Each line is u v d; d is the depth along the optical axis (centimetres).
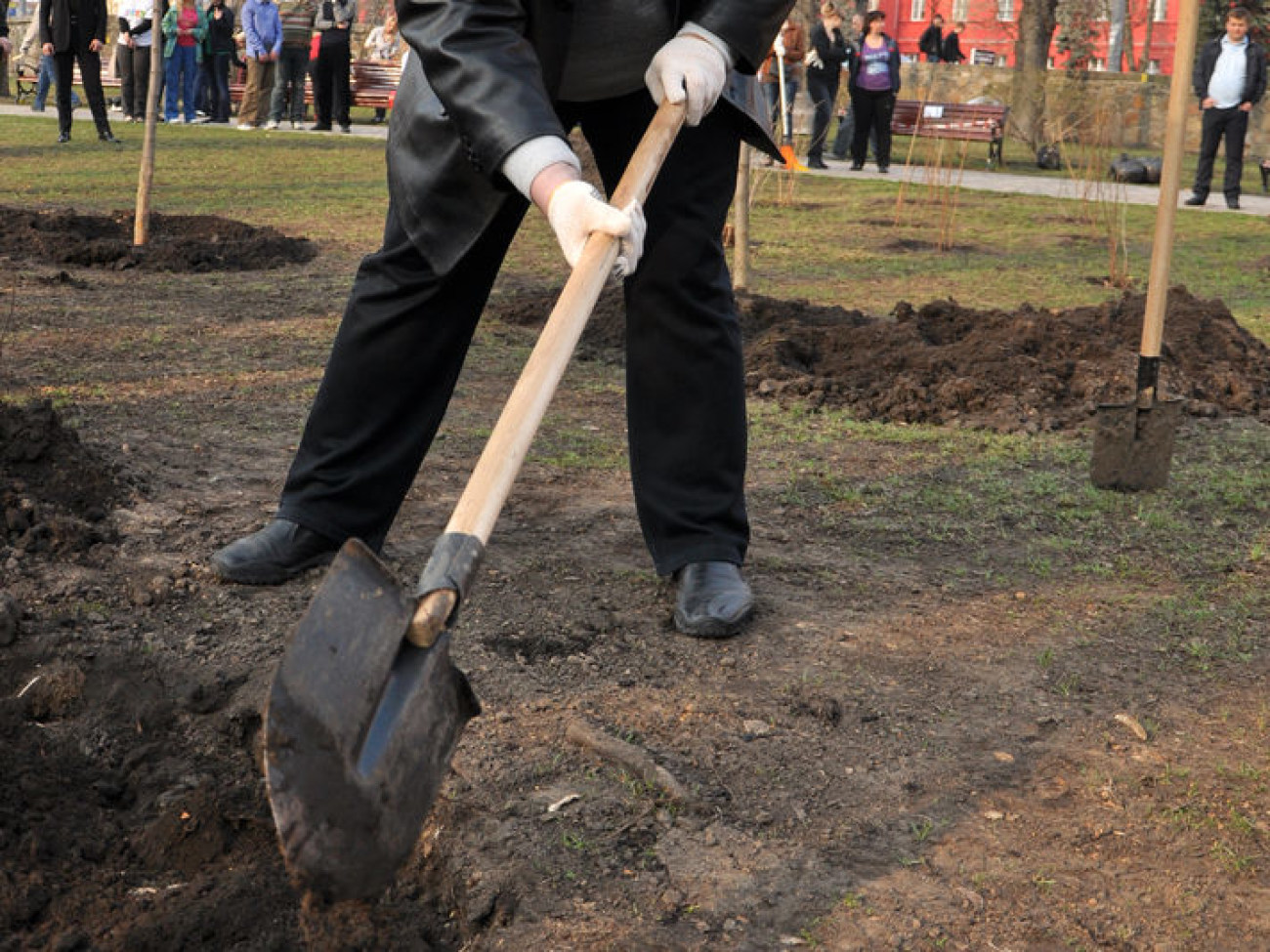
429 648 190
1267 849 243
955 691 300
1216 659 322
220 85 2155
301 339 632
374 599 185
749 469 468
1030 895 227
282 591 333
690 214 321
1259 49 1584
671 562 335
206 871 233
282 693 171
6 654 291
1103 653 323
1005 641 329
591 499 425
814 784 258
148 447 440
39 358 564
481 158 259
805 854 235
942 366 595
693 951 209
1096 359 611
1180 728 288
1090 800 258
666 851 233
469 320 329
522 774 253
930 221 1310
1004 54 4025
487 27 262
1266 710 297
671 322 327
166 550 351
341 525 341
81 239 845
